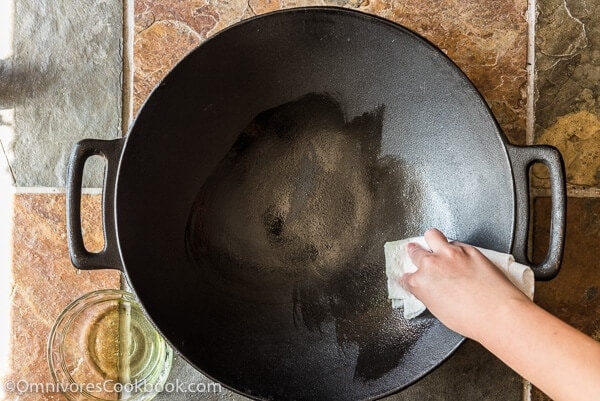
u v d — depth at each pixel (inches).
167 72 29.1
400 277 28.3
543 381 21.8
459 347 26.8
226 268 29.9
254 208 30.6
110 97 31.2
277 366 28.9
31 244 30.9
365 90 29.8
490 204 27.7
